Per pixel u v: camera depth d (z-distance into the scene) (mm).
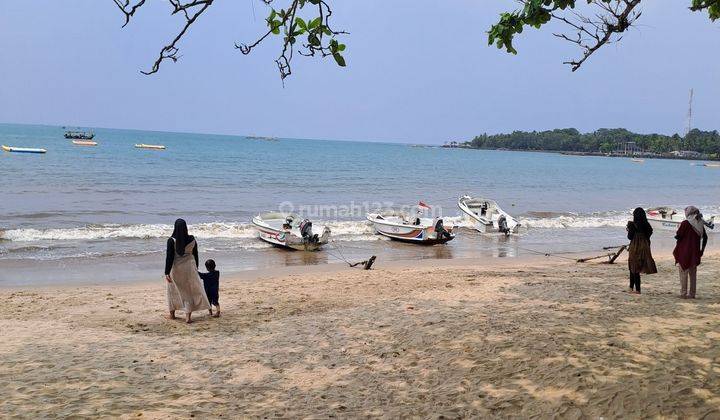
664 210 28859
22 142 100188
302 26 4852
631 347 6828
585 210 36750
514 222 25609
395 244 22156
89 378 6457
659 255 19562
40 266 15836
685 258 10039
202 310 10094
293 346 7805
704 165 152625
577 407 5098
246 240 21469
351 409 5379
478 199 29391
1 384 6207
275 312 10172
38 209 27531
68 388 6078
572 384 5641
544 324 8188
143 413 5297
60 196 32688
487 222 25297
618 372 5922
